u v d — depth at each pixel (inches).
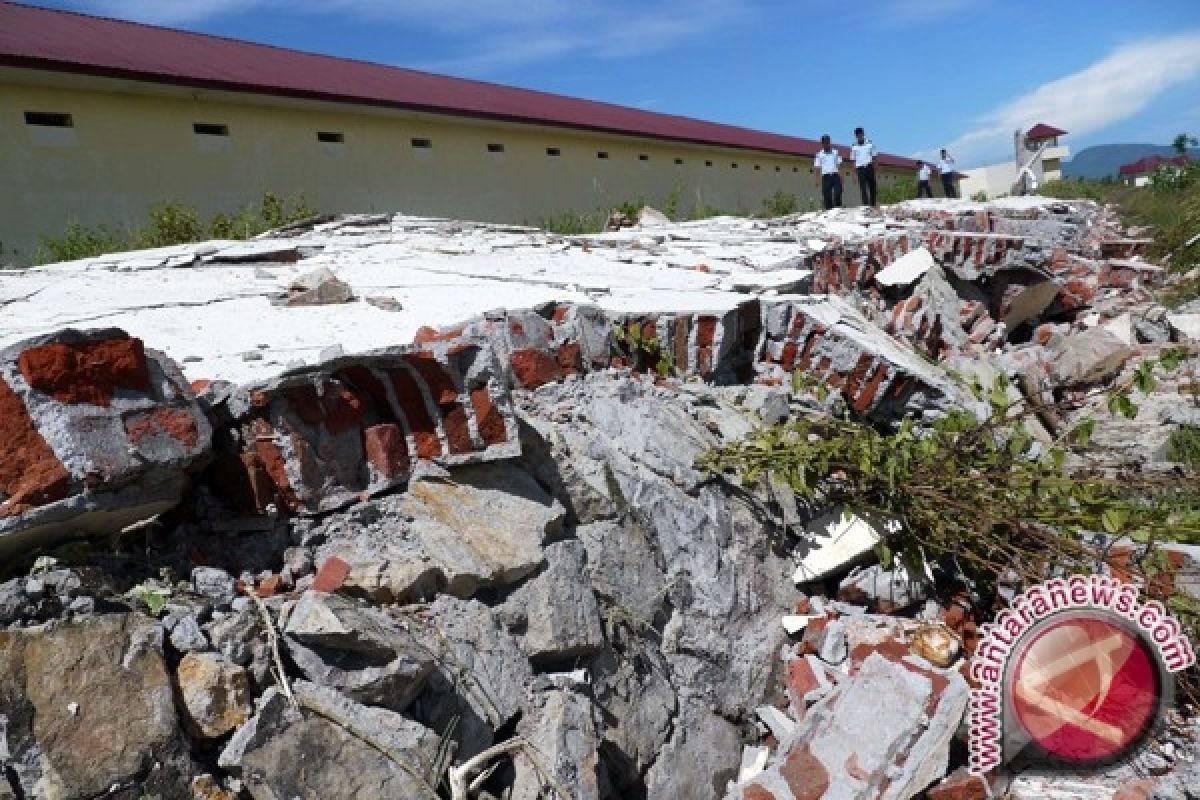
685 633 120.8
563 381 140.9
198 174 415.5
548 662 101.5
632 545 120.4
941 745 99.0
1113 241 556.7
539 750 88.1
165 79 385.7
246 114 438.9
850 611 133.1
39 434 71.8
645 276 224.1
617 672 108.1
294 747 72.7
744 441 143.9
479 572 96.3
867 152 644.1
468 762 81.4
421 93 573.3
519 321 136.9
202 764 71.4
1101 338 304.0
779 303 186.7
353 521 95.0
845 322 201.6
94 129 376.5
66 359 74.4
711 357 171.6
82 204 370.0
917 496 132.4
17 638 66.7
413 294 185.3
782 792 99.9
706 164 833.5
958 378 205.0
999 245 351.9
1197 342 320.8
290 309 165.3
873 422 188.2
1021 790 100.9
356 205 492.4
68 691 67.1
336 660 79.6
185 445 81.7
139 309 160.6
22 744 63.8
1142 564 123.3
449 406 104.7
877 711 101.6
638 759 104.0
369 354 97.9
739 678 123.6
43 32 423.5
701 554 127.5
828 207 643.5
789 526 141.4
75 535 77.9
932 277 321.4
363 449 99.2
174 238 337.1
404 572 91.2
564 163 646.5
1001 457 135.3
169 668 73.4
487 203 577.6
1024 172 1075.9
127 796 66.7
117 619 72.5
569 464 118.6
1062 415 280.1
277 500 91.0
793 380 173.6
